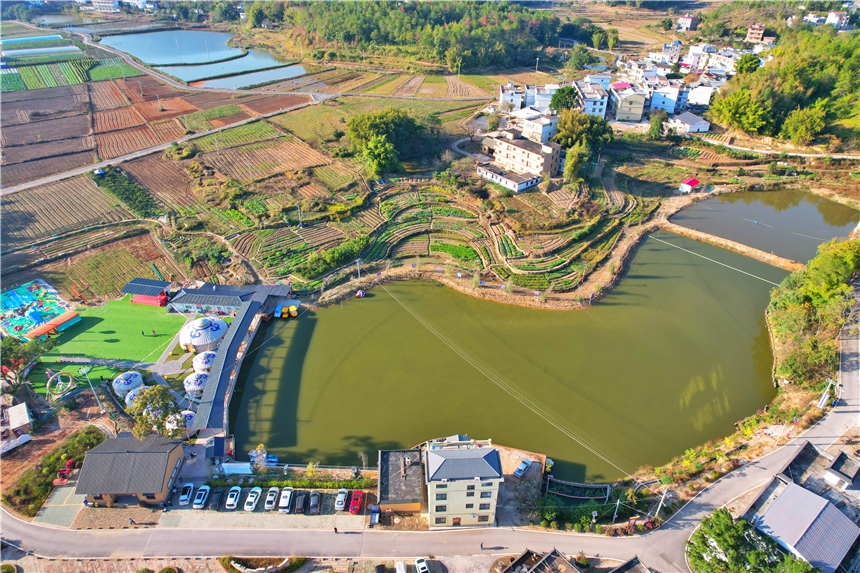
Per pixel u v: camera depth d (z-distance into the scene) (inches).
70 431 2883.9
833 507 2186.3
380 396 3171.8
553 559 2155.5
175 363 3378.4
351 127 6122.1
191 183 5679.1
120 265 4389.8
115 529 2363.4
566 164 5428.2
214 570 2206.0
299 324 3796.8
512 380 3282.5
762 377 3309.5
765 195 5674.2
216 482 2578.7
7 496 2503.7
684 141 6688.0
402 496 2413.9
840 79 7003.0
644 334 3671.3
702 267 4429.1
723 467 2640.3
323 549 2293.3
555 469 2699.3
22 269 4281.5
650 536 2331.4
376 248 4670.3
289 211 5152.6
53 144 6569.9
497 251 4589.1
